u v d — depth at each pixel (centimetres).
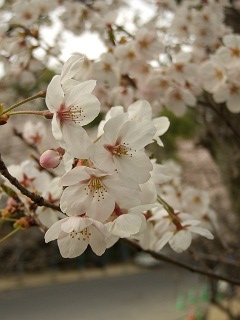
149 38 32
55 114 15
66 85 15
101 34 34
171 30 36
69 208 15
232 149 45
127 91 33
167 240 20
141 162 15
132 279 154
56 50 33
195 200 30
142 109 18
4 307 122
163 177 18
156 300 120
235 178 47
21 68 35
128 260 181
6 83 44
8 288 140
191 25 36
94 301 125
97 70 32
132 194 15
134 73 33
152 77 32
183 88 33
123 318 105
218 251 39
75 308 119
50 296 133
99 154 15
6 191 20
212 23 36
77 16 37
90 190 15
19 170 22
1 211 21
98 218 15
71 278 157
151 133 15
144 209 16
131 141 15
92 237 16
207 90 32
